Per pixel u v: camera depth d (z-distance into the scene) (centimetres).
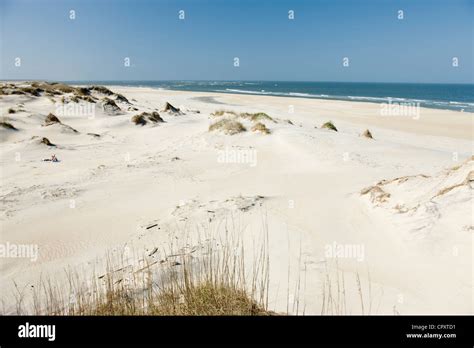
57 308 599
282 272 660
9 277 748
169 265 706
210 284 566
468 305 521
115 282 669
